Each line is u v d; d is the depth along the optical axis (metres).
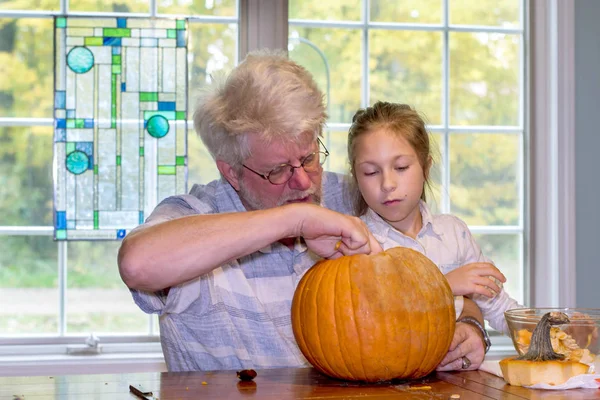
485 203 2.68
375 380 1.09
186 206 1.50
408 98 2.64
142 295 1.40
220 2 2.54
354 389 1.04
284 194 1.43
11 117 2.46
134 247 1.16
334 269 1.13
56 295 2.48
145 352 2.50
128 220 2.50
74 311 2.49
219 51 2.54
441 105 2.66
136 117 2.50
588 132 2.66
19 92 2.47
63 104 2.48
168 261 1.14
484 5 2.69
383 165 1.54
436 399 0.96
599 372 1.04
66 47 2.48
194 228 1.16
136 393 1.00
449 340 1.12
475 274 1.36
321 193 1.53
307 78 1.42
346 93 2.60
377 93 2.62
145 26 2.51
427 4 2.65
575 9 2.66
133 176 2.50
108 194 2.49
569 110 2.65
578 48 2.66
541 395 0.99
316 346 1.10
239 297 1.48
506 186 2.70
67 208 2.48
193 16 2.53
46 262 2.48
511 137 2.70
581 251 2.65
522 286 2.69
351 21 2.60
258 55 1.50
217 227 1.16
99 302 2.50
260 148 1.35
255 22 2.53
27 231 2.47
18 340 2.46
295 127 1.33
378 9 2.62
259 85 1.36
